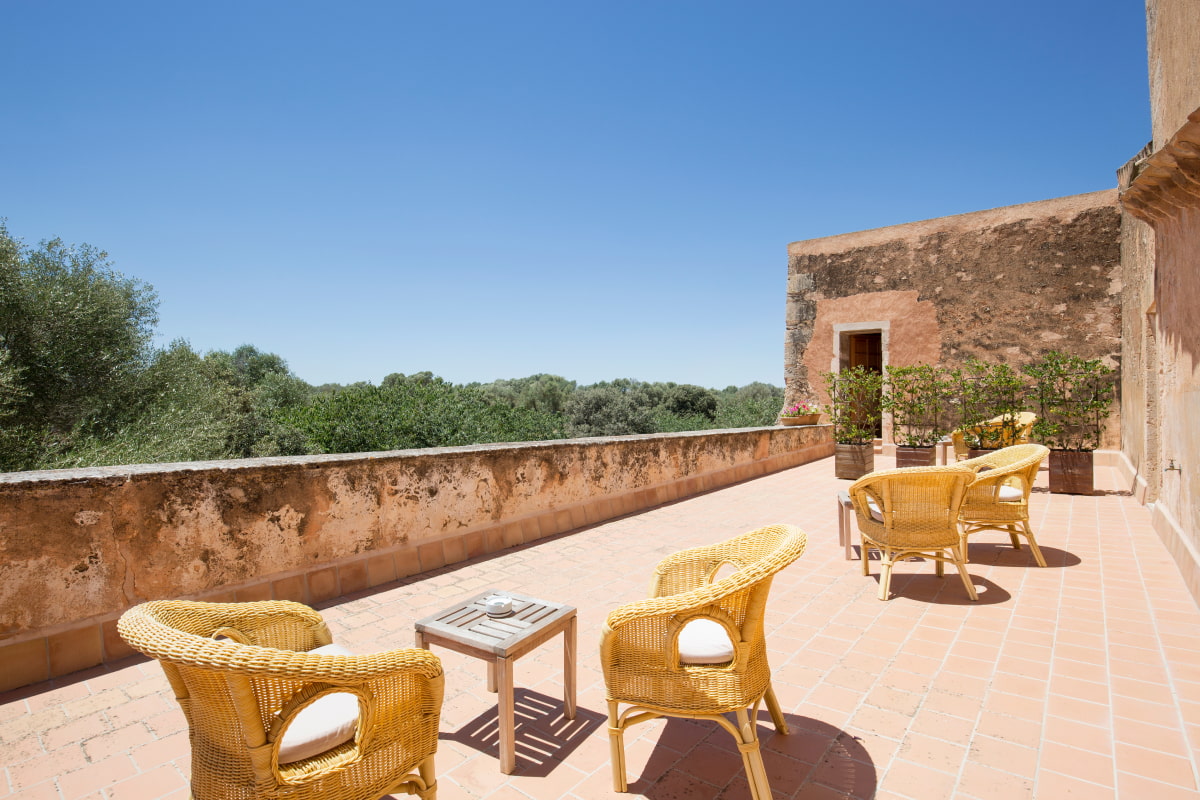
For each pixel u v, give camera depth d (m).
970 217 11.34
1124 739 2.30
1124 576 4.24
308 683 1.49
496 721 2.51
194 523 3.37
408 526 4.46
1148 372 6.54
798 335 13.34
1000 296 11.06
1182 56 4.20
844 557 4.84
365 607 3.80
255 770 1.42
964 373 11.32
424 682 1.73
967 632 3.33
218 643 1.38
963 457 9.27
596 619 3.62
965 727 2.41
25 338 10.36
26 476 2.89
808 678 2.83
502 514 5.19
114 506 3.09
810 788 2.06
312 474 3.89
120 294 11.69
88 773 2.16
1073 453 7.41
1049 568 4.46
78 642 2.97
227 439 13.55
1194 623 3.40
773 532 2.40
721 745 2.33
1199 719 2.43
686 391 33.09
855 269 12.63
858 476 9.00
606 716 2.55
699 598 1.85
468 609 2.53
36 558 2.85
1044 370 8.41
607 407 25.67
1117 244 10.09
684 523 6.19
